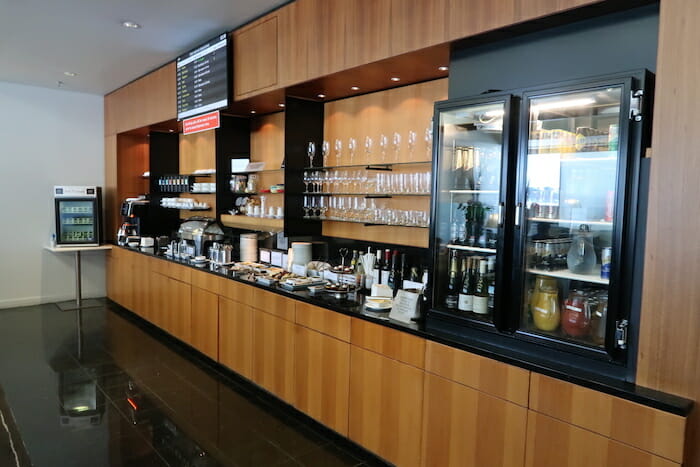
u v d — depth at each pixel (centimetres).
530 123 210
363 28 285
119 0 342
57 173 647
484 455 216
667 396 169
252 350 369
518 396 204
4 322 553
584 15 204
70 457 274
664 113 169
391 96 346
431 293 250
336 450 287
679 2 165
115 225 656
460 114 246
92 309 622
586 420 183
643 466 169
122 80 582
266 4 347
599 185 199
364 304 301
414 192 314
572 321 204
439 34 246
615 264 182
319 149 400
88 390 368
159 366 421
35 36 418
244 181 487
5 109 603
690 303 166
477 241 242
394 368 257
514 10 214
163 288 504
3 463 267
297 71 334
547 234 214
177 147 630
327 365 299
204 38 425
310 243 402
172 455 279
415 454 247
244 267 426
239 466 269
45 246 641
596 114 201
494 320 220
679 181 167
